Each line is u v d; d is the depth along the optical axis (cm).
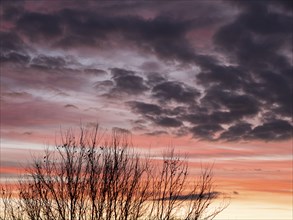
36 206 1716
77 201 1691
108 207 1688
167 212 1720
